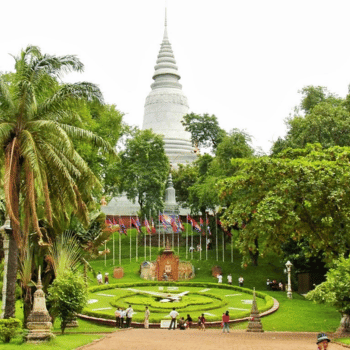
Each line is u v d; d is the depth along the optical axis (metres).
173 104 103.06
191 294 48.09
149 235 67.56
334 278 26.31
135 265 60.53
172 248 66.94
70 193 24.12
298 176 29.83
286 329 34.88
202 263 61.09
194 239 71.12
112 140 61.97
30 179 22.77
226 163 59.88
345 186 29.19
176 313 34.03
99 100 25.67
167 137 99.94
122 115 65.25
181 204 82.69
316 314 39.84
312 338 27.17
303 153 34.94
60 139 24.22
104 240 33.47
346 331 28.62
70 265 30.02
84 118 44.16
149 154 67.62
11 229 24.62
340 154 30.75
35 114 24.95
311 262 49.06
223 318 32.12
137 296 46.41
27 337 20.75
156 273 57.00
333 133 50.03
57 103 25.03
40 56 24.97
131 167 65.88
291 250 49.44
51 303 27.16
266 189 31.62
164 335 27.50
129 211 82.50
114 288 50.91
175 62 108.44
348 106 59.50
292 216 29.17
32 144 22.66
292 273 53.62
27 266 28.45
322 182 29.16
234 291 50.41
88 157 49.59
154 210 66.69
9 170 22.14
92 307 40.16
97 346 20.97
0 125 22.94
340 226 30.27
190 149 100.56
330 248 31.89
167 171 69.44
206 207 68.94
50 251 29.17
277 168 30.30
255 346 21.66
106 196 74.31
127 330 31.84
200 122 83.94
